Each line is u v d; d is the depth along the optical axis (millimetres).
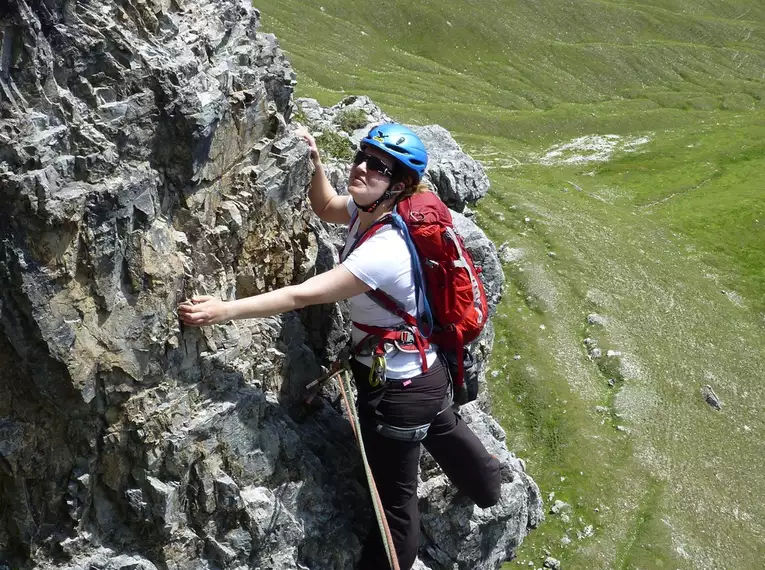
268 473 8805
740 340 59812
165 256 7480
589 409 47469
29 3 6227
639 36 192500
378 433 8430
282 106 10305
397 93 137375
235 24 9195
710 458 45500
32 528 7707
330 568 9273
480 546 11875
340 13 164875
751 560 39719
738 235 81062
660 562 37969
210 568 8469
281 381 9688
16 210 6270
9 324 6641
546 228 70500
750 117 143625
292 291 7582
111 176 6883
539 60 170125
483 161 105688
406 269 7832
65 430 7527
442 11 172125
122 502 7980
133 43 7035
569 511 40281
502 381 49219
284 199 9430
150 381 7691
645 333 57188
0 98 6180
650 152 113875
